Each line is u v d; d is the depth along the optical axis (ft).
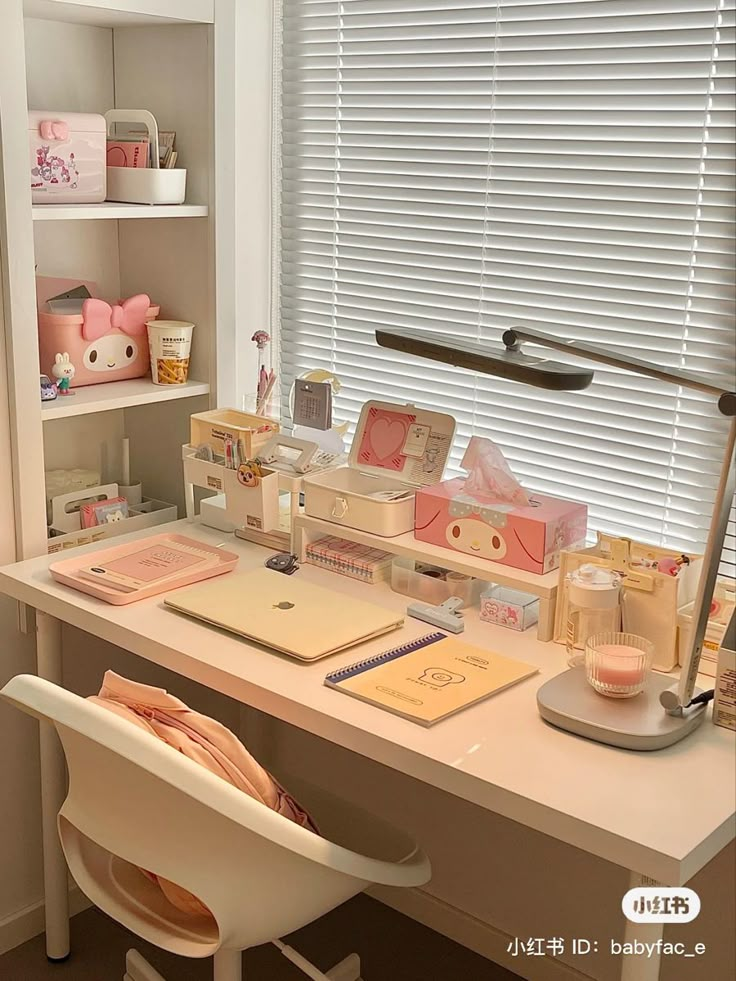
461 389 7.86
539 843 7.49
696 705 5.34
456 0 7.34
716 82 6.33
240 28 8.07
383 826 5.92
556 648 6.17
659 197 6.64
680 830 4.46
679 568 5.90
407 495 7.07
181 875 5.04
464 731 5.22
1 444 7.11
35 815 7.89
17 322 6.92
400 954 7.94
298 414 7.57
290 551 7.39
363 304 8.30
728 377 6.56
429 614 6.45
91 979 7.57
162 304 8.40
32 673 7.64
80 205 7.39
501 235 7.38
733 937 6.69
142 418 8.77
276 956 7.84
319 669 5.82
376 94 7.89
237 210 8.39
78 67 8.00
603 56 6.74
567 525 6.52
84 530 7.77
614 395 7.06
